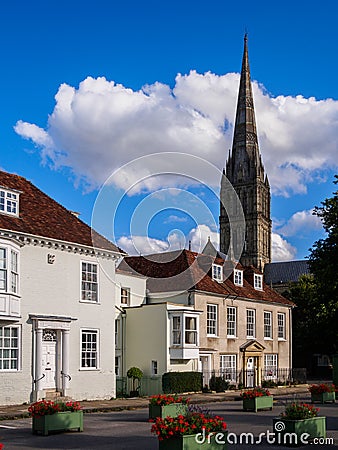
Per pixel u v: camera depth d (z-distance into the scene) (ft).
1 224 80.94
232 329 126.93
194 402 89.25
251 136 371.56
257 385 131.75
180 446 37.68
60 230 90.84
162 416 60.29
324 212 130.93
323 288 132.77
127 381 109.19
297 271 278.46
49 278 86.79
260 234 355.15
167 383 102.78
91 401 89.20
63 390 86.38
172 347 107.55
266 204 370.53
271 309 141.79
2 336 79.61
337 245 128.16
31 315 83.05
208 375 114.01
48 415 53.36
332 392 85.76
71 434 53.62
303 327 177.68
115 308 106.22
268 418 65.67
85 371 90.68
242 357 128.26
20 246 82.64
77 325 90.38
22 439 50.70
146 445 46.73
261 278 144.87
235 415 69.15
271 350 139.64
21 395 80.79
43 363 84.84
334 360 105.70
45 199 97.55
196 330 111.45
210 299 120.47
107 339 95.35
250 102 380.99
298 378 145.38
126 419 66.08
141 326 110.32
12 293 79.51
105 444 47.42
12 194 86.12
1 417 66.39
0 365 78.95
